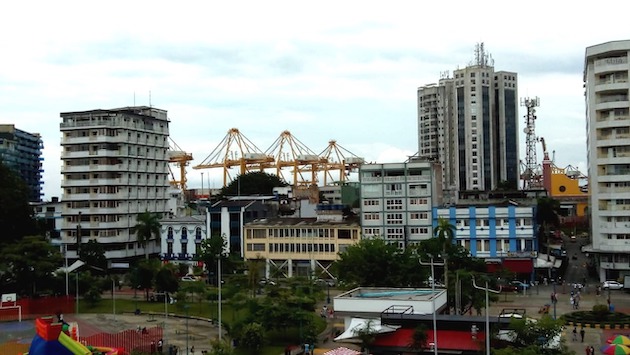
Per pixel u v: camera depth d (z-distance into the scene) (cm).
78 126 16512
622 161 12731
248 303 8975
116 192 16512
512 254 12862
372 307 7431
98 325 9625
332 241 13862
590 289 12181
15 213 12900
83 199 16425
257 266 11619
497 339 5991
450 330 6412
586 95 14475
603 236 12888
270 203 16375
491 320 6225
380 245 10212
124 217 16538
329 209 15138
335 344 8062
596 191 13050
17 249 11156
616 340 7006
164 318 10238
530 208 12912
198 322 9906
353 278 9881
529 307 10269
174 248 15412
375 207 13700
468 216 13188
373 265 9881
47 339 5628
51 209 17425
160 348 7731
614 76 12875
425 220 13425
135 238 16700
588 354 7044
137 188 17075
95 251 14250
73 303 11188
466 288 8562
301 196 18462
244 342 7706
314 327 8088
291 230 14125
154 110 18262
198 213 18412
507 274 11406
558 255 14725
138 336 7975
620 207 12738
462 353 6169
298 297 8662
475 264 10244
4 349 7712
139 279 11725
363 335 6500
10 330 9344
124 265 16275
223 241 13662
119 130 16575
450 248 9975
